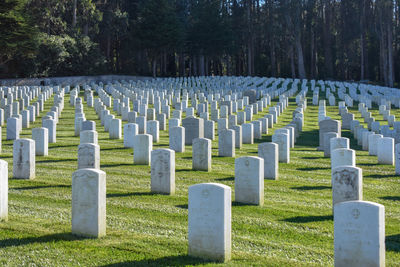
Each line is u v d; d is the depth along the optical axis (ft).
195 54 284.20
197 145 51.13
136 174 48.03
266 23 282.36
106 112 88.58
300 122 90.74
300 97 144.46
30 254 26.14
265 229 31.53
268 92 164.45
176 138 62.44
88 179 28.94
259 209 36.32
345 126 96.58
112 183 43.93
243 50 320.70
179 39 252.42
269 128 92.12
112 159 56.44
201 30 271.90
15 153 45.06
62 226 30.96
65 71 212.84
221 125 77.30
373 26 304.09
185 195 40.01
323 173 52.16
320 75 286.46
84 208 29.09
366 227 22.99
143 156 53.26
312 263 25.70
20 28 153.99
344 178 33.91
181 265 25.04
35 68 196.34
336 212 23.81
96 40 255.91
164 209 35.55
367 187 45.73
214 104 108.58
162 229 30.96
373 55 306.14
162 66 293.02
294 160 60.39
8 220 31.89
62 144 66.54
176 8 281.54
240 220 33.35
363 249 23.08
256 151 66.13
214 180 46.37
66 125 88.12
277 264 25.45
